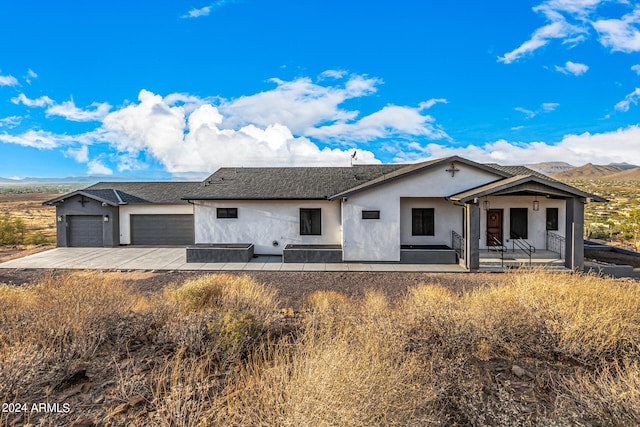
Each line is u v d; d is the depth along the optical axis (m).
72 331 5.05
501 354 4.96
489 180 16.58
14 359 3.96
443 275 14.77
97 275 9.01
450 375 4.08
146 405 3.67
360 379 3.18
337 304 9.00
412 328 5.40
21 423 3.38
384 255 16.91
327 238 19.03
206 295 8.69
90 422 3.39
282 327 6.17
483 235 18.06
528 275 8.30
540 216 17.91
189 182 26.72
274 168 23.88
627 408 3.29
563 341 4.87
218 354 4.86
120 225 22.28
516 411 3.40
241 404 3.53
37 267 16.19
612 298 6.16
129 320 5.87
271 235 19.12
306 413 2.91
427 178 16.72
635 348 4.78
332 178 21.55
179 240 22.50
